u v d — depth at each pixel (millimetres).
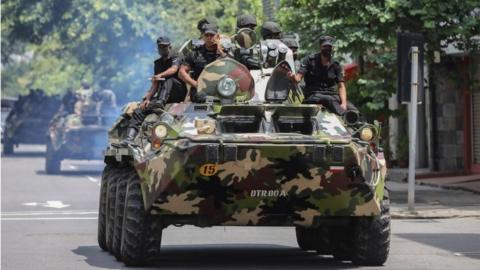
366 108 30031
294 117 16109
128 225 16031
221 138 15094
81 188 35406
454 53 32094
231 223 15781
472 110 37969
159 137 15578
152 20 52469
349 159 15141
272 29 18328
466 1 27922
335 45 27953
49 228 23047
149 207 15562
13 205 29094
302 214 15711
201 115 16062
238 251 19078
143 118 17500
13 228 23062
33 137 65688
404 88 25797
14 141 65250
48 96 66250
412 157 25781
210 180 15141
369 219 16219
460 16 28141
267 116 16062
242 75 16938
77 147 42938
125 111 18953
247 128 15992
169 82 17750
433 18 27688
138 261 16297
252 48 17797
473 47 29750
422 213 25406
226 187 15219
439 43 28984
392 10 27812
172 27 52312
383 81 28812
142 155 15922
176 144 15125
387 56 28594
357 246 16422
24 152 70125
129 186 16250
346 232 17109
